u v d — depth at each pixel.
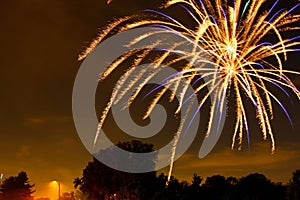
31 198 122.94
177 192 65.25
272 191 58.97
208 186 65.12
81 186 76.94
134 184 70.06
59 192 86.50
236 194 59.72
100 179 74.06
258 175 60.72
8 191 121.00
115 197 73.88
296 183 46.88
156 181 71.06
